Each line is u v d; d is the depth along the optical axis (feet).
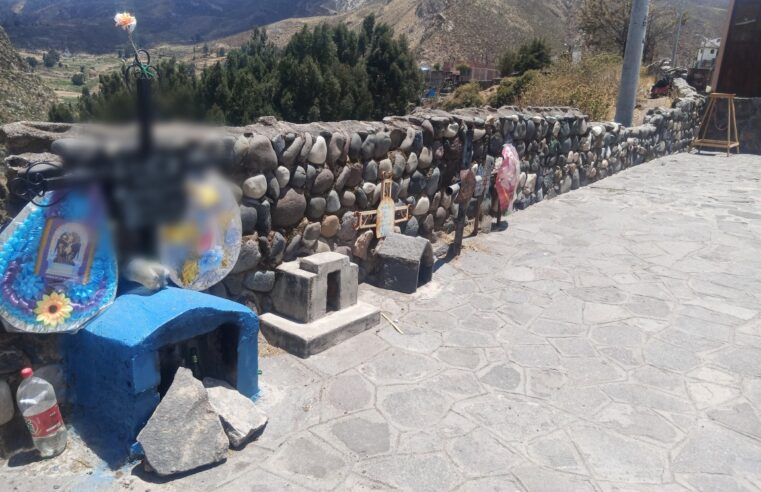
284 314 14.02
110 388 9.34
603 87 46.03
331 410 11.03
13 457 9.28
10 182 9.60
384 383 12.05
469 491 9.02
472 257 20.24
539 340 14.32
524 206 26.96
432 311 15.81
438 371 12.64
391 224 17.83
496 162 23.16
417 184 18.85
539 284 18.04
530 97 45.73
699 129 49.11
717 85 49.88
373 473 9.34
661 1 95.50
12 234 8.87
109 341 9.02
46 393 9.02
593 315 15.84
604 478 9.41
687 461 9.87
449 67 202.69
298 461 9.56
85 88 34.65
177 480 8.97
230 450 9.78
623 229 24.09
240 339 10.61
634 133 38.60
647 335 14.67
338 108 81.76
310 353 12.96
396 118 18.69
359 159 16.26
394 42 96.68
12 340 9.26
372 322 14.58
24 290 8.95
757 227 24.39
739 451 10.17
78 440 9.62
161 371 10.19
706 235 23.27
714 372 12.90
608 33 88.02
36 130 10.47
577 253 21.02
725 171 37.76
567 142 29.66
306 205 14.83
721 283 18.29
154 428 8.95
